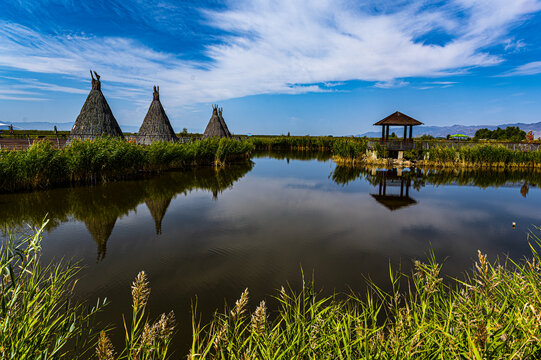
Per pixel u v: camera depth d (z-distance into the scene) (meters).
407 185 15.62
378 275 5.39
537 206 11.11
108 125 19.05
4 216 8.41
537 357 1.32
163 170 19.14
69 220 8.36
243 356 1.71
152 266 5.62
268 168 23.23
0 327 1.47
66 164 12.45
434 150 24.91
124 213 9.22
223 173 19.28
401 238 7.48
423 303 2.00
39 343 1.65
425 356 1.55
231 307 4.27
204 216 9.18
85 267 5.50
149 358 1.63
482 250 6.73
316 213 9.84
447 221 9.07
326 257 6.21
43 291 1.94
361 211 10.20
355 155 27.61
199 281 5.08
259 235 7.52
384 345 1.68
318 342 1.78
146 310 4.18
